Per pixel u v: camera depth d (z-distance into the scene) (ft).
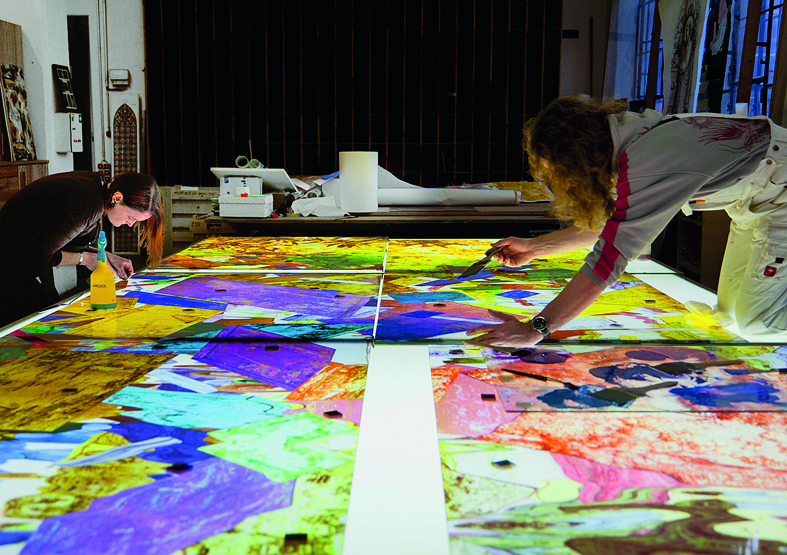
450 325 5.86
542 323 4.97
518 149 26.30
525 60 25.46
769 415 3.89
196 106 26.08
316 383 4.40
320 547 2.51
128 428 3.63
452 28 25.39
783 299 5.82
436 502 2.87
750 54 15.29
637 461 3.29
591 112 4.82
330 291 7.35
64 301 6.77
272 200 13.97
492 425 3.73
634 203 4.74
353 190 13.97
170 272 8.46
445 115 25.93
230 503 2.84
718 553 2.48
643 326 5.87
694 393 4.24
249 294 7.15
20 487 2.96
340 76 25.96
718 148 4.88
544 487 3.01
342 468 3.18
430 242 11.49
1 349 5.09
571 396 4.18
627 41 23.91
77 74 25.48
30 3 18.66
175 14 25.48
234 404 4.01
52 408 3.92
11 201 8.95
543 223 13.79
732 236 6.48
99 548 2.49
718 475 3.15
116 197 9.23
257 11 25.45
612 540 2.56
